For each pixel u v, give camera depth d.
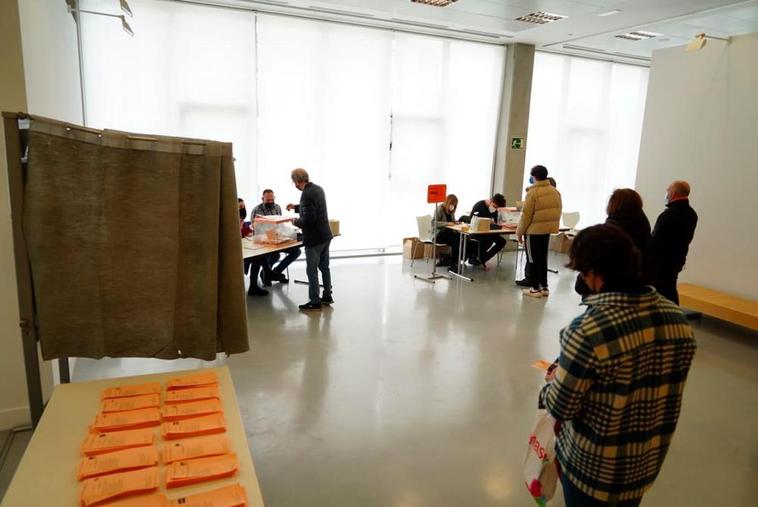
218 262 1.90
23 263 1.71
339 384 3.41
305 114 6.51
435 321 4.78
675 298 4.11
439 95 7.29
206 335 1.90
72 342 1.80
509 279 6.54
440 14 5.86
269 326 4.49
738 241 4.76
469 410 3.11
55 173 1.67
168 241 1.81
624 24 6.04
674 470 2.57
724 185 4.84
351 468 2.49
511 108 7.54
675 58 5.19
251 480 1.36
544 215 5.49
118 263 1.78
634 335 1.24
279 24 6.14
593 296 1.34
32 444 1.45
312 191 4.70
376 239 7.34
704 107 4.96
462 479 2.44
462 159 7.66
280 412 3.02
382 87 6.89
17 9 2.43
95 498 1.21
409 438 2.78
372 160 7.05
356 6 5.64
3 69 2.46
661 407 1.33
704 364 3.96
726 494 2.39
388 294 5.65
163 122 5.83
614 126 8.71
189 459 1.40
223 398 1.77
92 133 1.69
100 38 5.43
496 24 6.23
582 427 1.35
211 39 5.86
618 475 1.32
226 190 1.85
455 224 6.59
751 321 4.22
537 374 3.66
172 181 1.78
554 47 7.50
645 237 3.41
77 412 1.63
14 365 2.72
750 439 2.89
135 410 1.62
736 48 4.64
